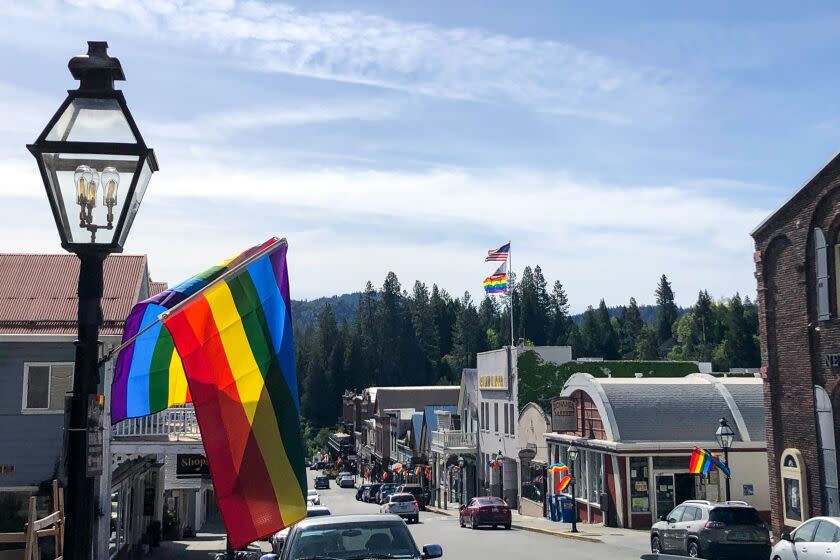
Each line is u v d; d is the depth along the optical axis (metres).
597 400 36.84
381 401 107.25
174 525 38.25
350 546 10.03
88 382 5.25
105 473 22.39
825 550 16.98
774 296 25.69
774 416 25.56
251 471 6.95
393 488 66.38
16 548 22.16
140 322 9.50
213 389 7.07
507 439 53.09
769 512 34.94
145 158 5.34
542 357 52.50
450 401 108.38
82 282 5.35
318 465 131.50
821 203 23.58
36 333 23.66
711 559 22.09
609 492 35.78
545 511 44.84
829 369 23.23
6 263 26.47
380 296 180.75
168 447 23.61
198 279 9.67
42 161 5.22
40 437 23.19
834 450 23.02
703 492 34.88
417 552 10.02
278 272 7.82
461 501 64.56
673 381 38.72
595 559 24.31
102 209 5.29
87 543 5.09
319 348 167.50
